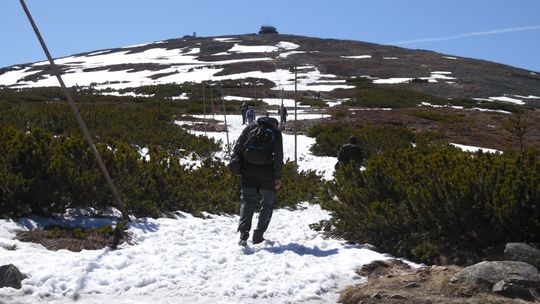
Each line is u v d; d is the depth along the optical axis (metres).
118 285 5.05
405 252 7.04
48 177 7.71
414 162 8.43
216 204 10.90
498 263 5.07
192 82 69.94
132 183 8.89
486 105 53.19
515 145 30.70
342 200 8.10
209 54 104.12
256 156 7.09
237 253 6.65
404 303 4.59
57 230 6.93
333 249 7.14
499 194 6.40
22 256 5.59
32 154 7.80
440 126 36.44
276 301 4.90
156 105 43.69
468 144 29.89
